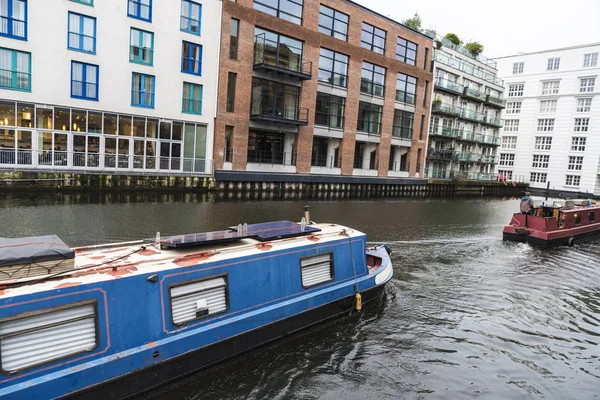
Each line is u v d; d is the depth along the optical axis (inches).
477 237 699.4
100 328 191.8
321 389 240.4
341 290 315.9
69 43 856.9
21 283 181.2
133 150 968.9
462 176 1895.9
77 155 895.7
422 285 422.0
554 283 458.6
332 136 1325.0
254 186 1137.4
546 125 2300.7
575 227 716.0
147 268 216.1
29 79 823.7
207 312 235.1
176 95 1001.5
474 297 398.0
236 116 1093.1
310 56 1219.9
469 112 1961.1
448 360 281.9
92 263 218.1
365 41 1387.8
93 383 188.2
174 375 220.5
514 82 2402.8
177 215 650.2
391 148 1592.0
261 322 260.8
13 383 166.9
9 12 792.3
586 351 307.9
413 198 1435.8
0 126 808.3
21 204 637.9
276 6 1145.4
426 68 1630.2
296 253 286.8
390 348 290.8
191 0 989.8
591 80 2139.5
